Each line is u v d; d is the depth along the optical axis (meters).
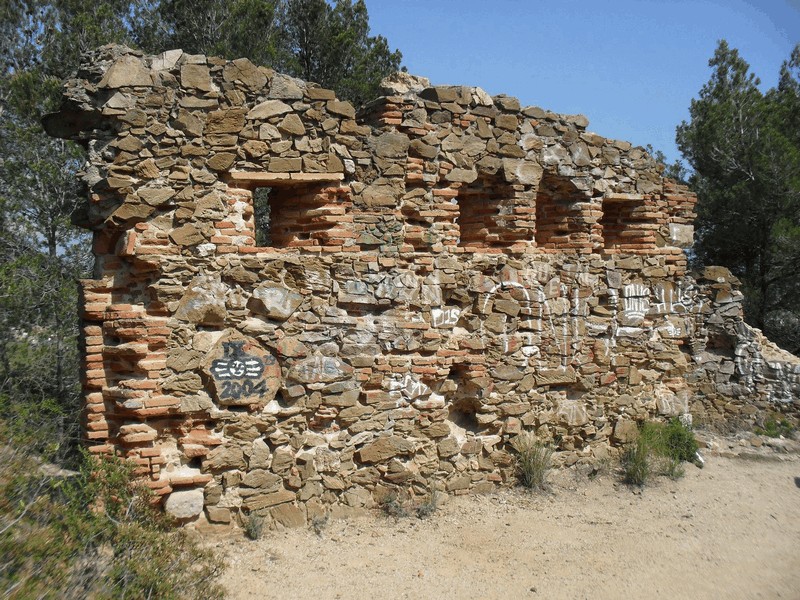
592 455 9.14
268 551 6.34
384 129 7.47
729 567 6.70
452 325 7.89
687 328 10.53
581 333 9.00
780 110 17.31
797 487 9.04
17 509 4.90
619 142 9.50
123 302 6.42
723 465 9.71
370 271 7.30
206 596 5.15
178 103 6.37
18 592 4.09
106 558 5.02
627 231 9.91
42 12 14.23
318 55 17.09
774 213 16.73
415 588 5.93
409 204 7.61
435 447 7.75
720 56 18.69
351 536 6.80
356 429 7.23
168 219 6.37
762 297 17.56
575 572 6.41
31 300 11.64
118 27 14.56
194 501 6.33
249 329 6.68
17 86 12.62
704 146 17.73
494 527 7.27
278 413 6.82
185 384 6.37
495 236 8.53
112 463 5.95
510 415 8.37
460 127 7.99
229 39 15.40
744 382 11.18
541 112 8.65
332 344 7.11
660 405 9.86
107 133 6.24
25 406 7.11
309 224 7.28
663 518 7.80
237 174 6.63
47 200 12.80
